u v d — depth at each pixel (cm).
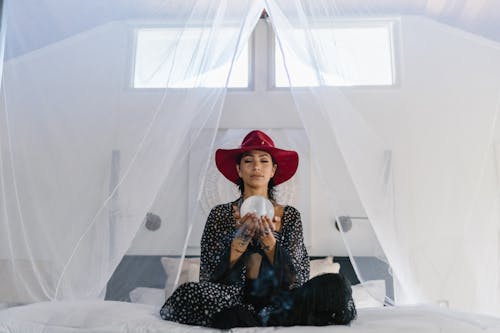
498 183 161
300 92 208
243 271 155
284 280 154
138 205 159
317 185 306
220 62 184
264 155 205
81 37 167
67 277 155
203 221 293
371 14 174
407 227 161
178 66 168
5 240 157
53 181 160
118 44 167
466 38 169
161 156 162
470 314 139
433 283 159
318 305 131
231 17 183
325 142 202
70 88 164
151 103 165
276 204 192
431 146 165
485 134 163
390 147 166
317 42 177
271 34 336
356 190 177
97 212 158
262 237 159
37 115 163
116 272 166
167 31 170
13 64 165
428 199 162
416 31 170
